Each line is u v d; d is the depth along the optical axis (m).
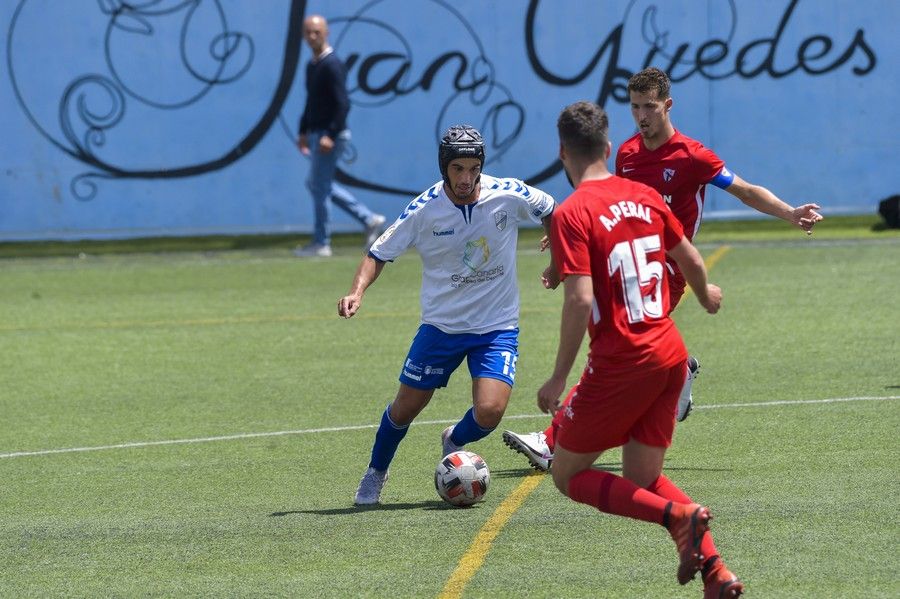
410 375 22.52
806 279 49.22
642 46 64.31
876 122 65.00
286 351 39.44
